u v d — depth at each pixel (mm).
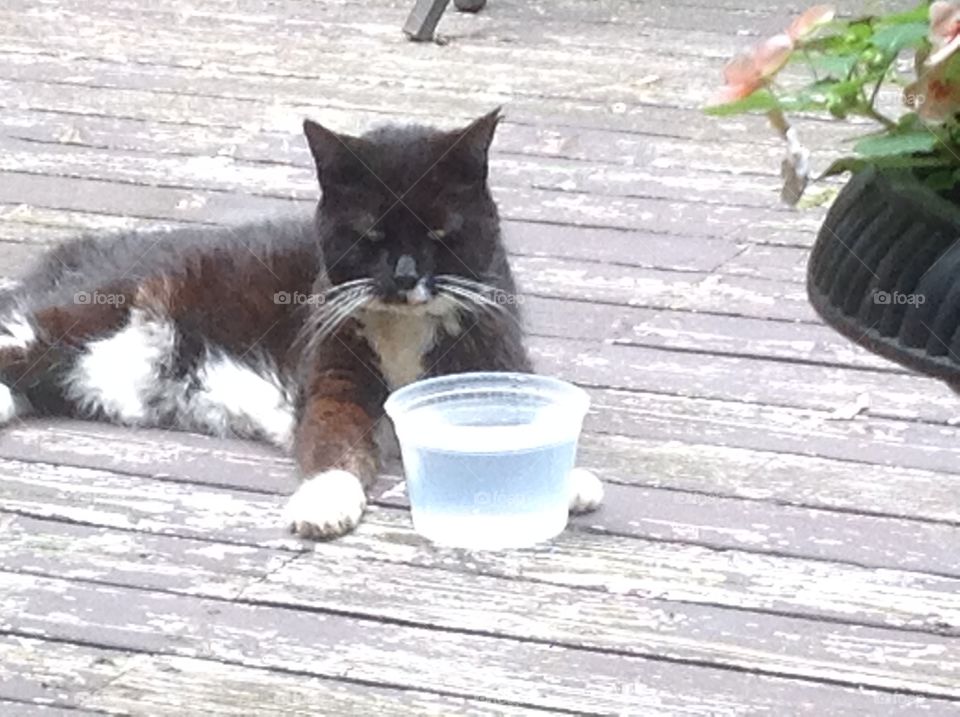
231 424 1491
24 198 1886
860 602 1257
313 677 1189
